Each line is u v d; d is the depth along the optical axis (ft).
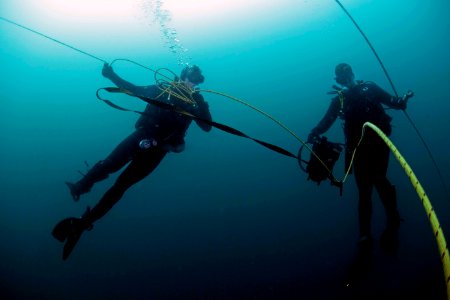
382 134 4.11
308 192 30.42
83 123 75.87
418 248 15.85
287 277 16.84
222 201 33.45
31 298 20.48
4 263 25.86
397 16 70.69
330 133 41.78
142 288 18.76
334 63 80.94
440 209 19.20
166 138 12.67
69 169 54.80
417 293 12.81
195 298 16.72
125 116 62.69
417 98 43.42
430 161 27.07
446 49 57.57
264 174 40.34
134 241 26.40
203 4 82.02
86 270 22.75
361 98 13.29
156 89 13.15
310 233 21.75
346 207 24.90
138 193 39.63
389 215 13.25
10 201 43.65
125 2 75.51
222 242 23.12
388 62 64.85
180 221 29.48
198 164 47.50
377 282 14.15
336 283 15.10
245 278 17.60
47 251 27.73
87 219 11.61
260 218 26.63
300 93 77.15
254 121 66.74
